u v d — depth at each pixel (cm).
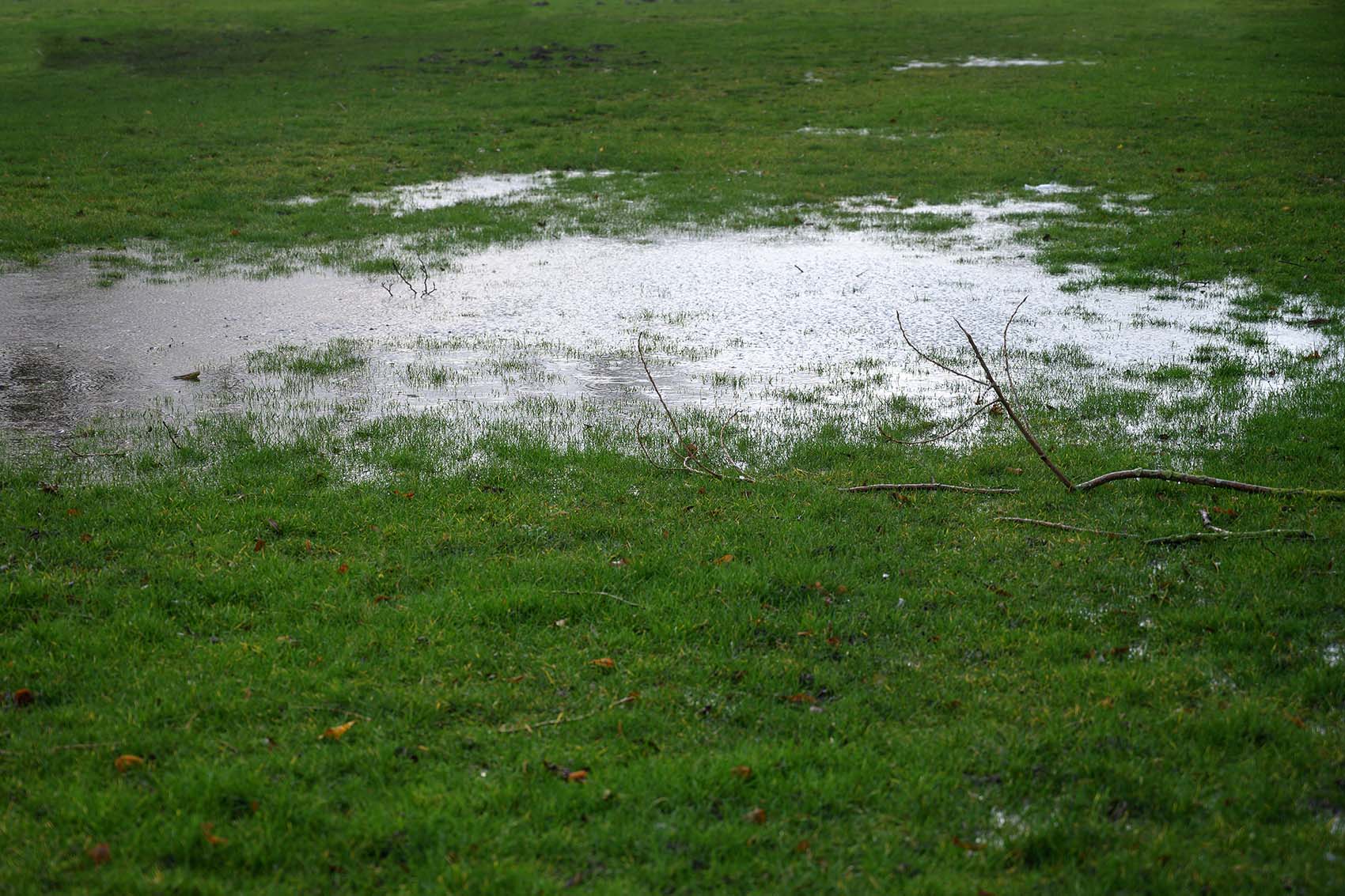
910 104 2820
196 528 704
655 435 885
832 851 418
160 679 529
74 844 413
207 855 406
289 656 552
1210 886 398
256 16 4706
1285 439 863
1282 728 493
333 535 700
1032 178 2000
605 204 1834
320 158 2208
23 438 870
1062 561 668
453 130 2544
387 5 5106
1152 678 537
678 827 429
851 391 999
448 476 800
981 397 974
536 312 1251
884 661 559
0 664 541
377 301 1296
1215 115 2562
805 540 693
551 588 627
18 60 3609
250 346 1120
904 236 1622
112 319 1211
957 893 394
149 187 1909
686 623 587
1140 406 945
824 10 4903
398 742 482
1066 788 457
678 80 3303
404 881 399
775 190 1936
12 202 1772
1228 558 668
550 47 3962
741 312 1254
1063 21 4428
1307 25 4075
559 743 484
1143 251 1484
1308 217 1647
